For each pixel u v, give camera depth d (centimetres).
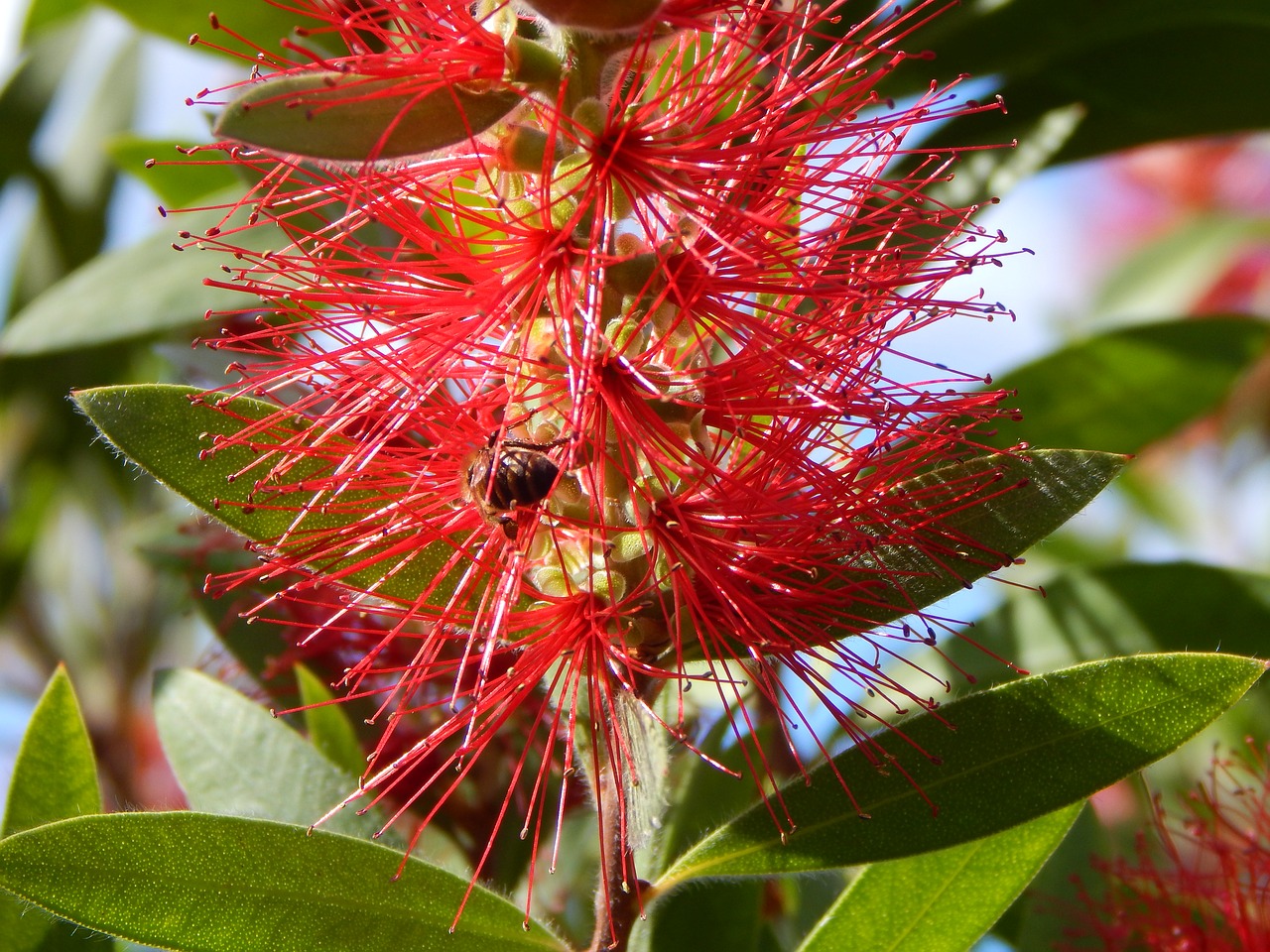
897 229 23
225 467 23
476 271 22
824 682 23
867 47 24
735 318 22
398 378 22
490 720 22
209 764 26
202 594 28
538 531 22
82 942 24
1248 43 29
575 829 28
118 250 30
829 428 23
